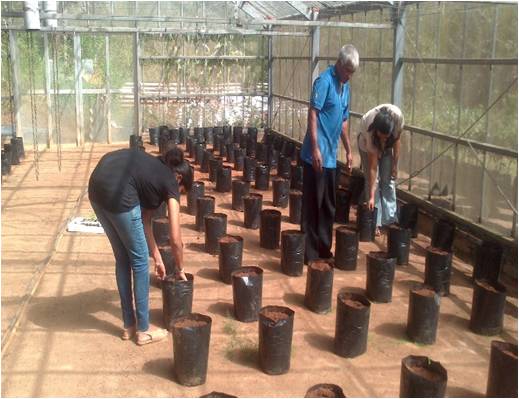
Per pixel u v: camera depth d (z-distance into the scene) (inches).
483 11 234.5
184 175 156.4
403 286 212.2
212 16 523.5
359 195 320.2
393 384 147.4
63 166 416.2
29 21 376.2
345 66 204.2
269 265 229.1
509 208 222.4
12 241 246.5
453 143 258.1
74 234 259.8
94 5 496.7
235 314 182.7
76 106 499.5
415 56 287.3
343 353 160.6
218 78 537.6
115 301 192.4
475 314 177.9
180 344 142.6
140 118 510.6
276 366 150.5
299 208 283.4
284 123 508.1
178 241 158.6
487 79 233.8
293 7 399.5
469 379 151.6
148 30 435.8
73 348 161.3
